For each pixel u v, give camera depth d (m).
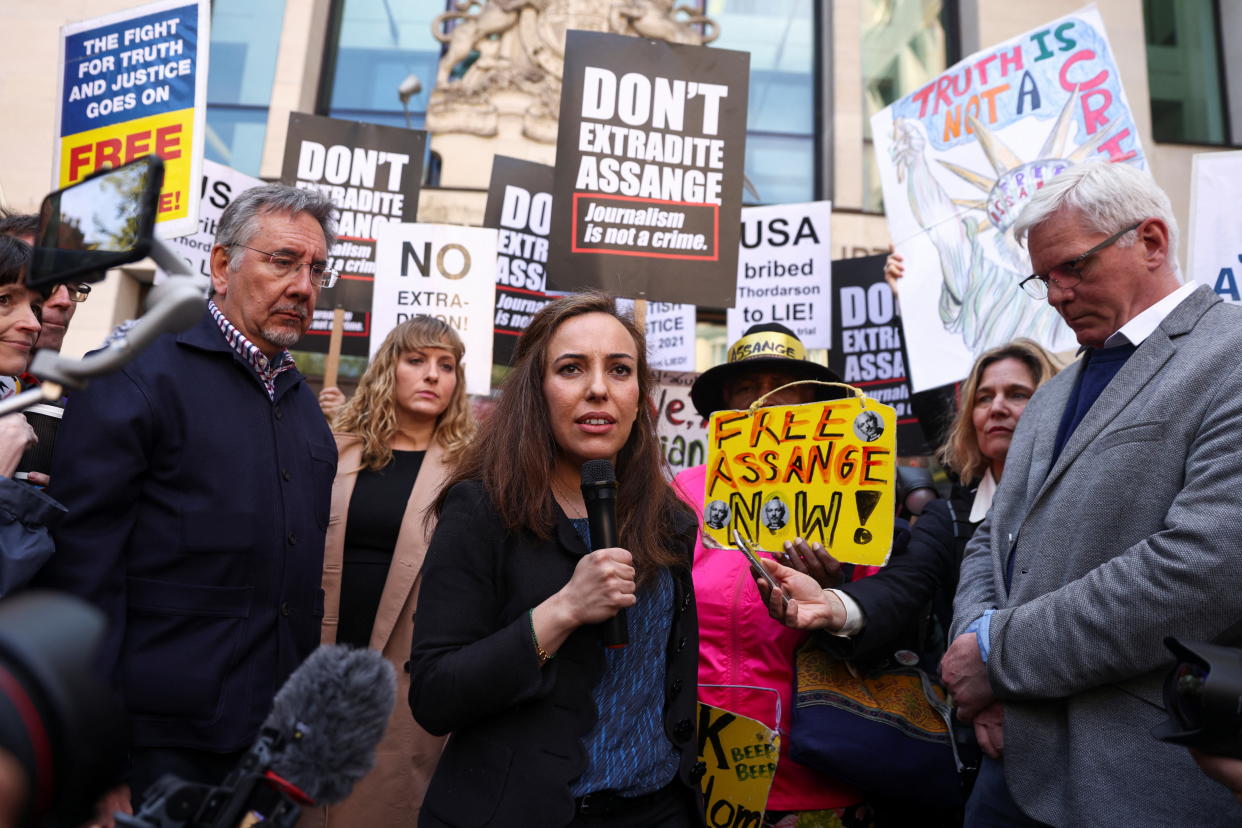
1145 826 1.61
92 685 0.73
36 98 7.41
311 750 0.92
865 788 2.19
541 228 4.87
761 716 2.31
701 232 3.52
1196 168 3.44
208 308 2.30
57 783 0.69
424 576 1.73
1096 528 1.78
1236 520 1.57
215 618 2.03
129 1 7.62
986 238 3.95
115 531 1.97
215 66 7.87
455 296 4.37
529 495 1.75
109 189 1.12
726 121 3.58
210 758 1.99
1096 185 1.92
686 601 1.89
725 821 2.00
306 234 2.29
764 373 2.84
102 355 1.00
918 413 4.41
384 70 8.16
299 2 8.02
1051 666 1.72
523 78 7.58
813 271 4.98
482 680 1.54
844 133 8.12
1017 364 2.97
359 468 3.21
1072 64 3.86
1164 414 1.76
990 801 1.96
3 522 1.80
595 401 1.81
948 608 2.69
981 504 2.92
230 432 2.14
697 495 2.63
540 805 1.54
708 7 8.47
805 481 2.20
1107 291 1.91
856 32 8.33
